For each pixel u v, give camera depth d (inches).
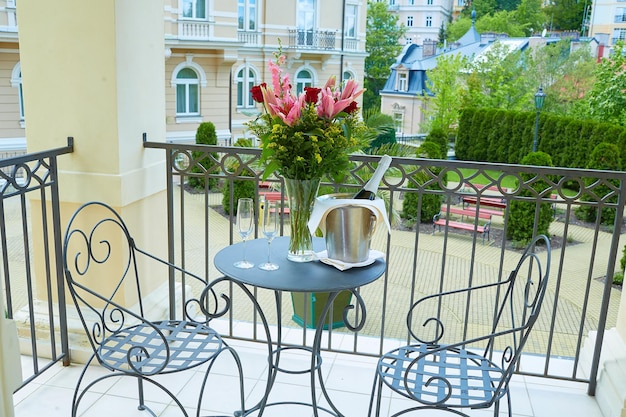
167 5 552.4
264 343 114.0
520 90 861.8
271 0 663.8
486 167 91.3
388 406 93.9
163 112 115.4
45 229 95.4
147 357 73.2
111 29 96.4
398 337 195.3
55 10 97.8
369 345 115.3
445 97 915.4
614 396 88.7
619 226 89.4
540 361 109.7
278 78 73.2
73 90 99.7
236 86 650.2
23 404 90.6
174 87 584.7
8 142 482.3
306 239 79.5
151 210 114.6
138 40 104.6
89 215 103.7
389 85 1067.9
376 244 345.7
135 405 91.6
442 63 909.8
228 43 589.9
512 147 637.9
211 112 614.5
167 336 81.9
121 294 105.9
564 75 837.2
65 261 73.7
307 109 70.8
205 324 87.7
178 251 304.0
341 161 75.9
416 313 222.7
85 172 101.7
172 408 91.4
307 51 697.0
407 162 94.3
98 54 97.6
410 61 1048.2
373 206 75.4
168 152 105.4
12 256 278.1
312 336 118.7
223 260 80.8
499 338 197.2
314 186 76.4
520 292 255.8
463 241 361.4
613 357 94.5
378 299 240.1
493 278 280.5
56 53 99.1
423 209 398.0
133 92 103.8
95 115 99.7
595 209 428.8
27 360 104.2
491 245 353.4
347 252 77.5
